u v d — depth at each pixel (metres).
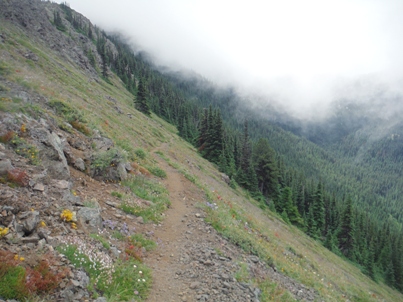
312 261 23.91
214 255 10.77
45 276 5.46
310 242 44.22
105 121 28.78
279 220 46.31
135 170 18.22
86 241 7.66
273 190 61.03
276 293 10.21
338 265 39.22
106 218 10.24
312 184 94.06
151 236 10.83
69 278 5.84
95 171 13.67
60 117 16.92
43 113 14.38
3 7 62.94
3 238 6.00
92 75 81.44
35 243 6.34
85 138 16.34
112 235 9.25
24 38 55.06
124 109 55.91
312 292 13.37
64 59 69.06
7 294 4.76
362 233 76.31
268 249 16.33
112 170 14.57
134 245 9.48
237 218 19.23
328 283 19.36
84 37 121.75
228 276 9.29
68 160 12.84
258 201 51.94
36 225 6.92
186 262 9.66
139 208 12.47
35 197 8.15
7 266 5.12
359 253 60.19
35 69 35.41
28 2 78.31
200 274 9.03
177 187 19.38
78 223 8.40
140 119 56.59
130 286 7.06
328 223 78.12
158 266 9.00
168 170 24.23
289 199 56.84
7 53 34.72
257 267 11.98
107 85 86.75
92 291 6.05
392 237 84.12
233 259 11.16
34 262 5.71
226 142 69.25
